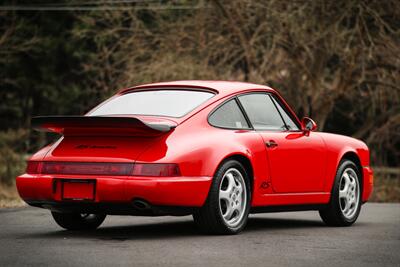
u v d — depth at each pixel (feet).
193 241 27.09
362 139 98.73
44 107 154.10
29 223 34.42
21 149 112.68
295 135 32.86
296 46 91.09
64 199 27.96
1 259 22.50
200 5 96.48
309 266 21.76
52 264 21.56
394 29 92.73
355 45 90.99
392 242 27.99
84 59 141.38
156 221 36.47
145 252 24.06
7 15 132.98
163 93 30.78
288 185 32.12
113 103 31.22
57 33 146.72
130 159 27.17
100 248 24.97
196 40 96.78
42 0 143.23
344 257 23.73
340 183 34.94
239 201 29.53
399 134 94.32
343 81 93.97
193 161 27.61
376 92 93.45
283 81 94.73
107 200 27.12
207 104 29.71
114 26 100.78
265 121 31.94
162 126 27.53
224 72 93.56
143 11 106.11
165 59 93.86
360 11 87.86
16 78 143.54
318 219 38.73
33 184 28.50
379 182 92.02
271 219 38.65
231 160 29.12
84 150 28.12
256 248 25.50
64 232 30.60
